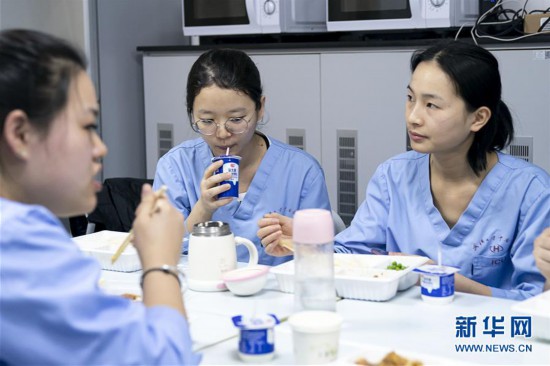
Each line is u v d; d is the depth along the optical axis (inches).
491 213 75.4
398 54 113.6
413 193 79.1
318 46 120.3
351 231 82.1
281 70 124.6
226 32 129.7
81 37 134.4
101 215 107.6
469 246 75.7
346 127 119.6
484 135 74.4
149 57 137.9
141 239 50.3
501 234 74.9
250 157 87.1
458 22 112.1
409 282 67.8
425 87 71.5
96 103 47.4
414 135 73.3
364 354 50.6
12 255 42.1
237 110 78.4
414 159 80.4
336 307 62.6
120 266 75.2
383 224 81.0
